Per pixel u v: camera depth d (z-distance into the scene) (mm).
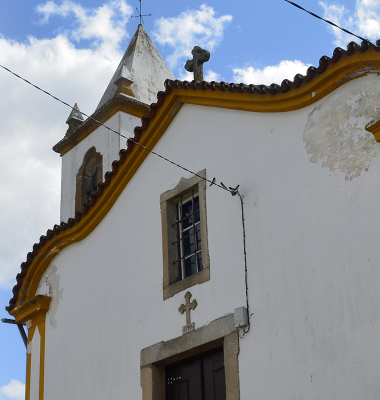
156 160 9172
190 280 8047
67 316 9734
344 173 6805
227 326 7387
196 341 7680
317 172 7074
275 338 6898
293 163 7363
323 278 6676
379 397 5910
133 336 8578
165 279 8406
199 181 8383
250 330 7160
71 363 9352
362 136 6742
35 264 10391
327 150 7039
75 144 15125
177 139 8961
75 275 9875
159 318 8297
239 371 7109
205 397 7676
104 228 9680
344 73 6977
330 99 7164
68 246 10172
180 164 8781
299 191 7195
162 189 8922
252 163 7836
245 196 7766
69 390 9188
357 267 6418
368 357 6094
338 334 6379
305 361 6562
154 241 8781
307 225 6996
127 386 8398
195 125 8766
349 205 6668
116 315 8961
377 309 6152
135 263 8953
